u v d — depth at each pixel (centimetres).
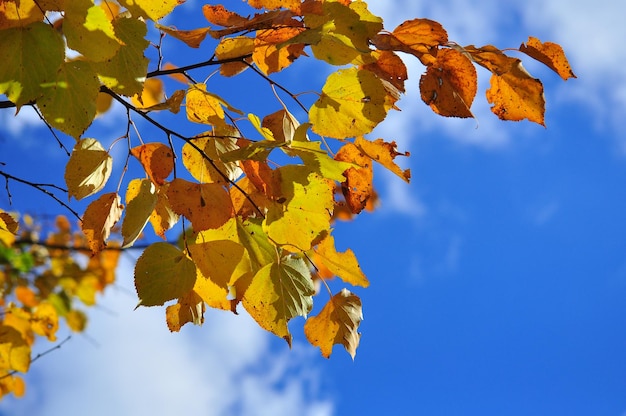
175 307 105
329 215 102
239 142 104
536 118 102
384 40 100
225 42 106
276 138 106
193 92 107
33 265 247
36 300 255
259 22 102
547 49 100
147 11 97
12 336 156
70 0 92
